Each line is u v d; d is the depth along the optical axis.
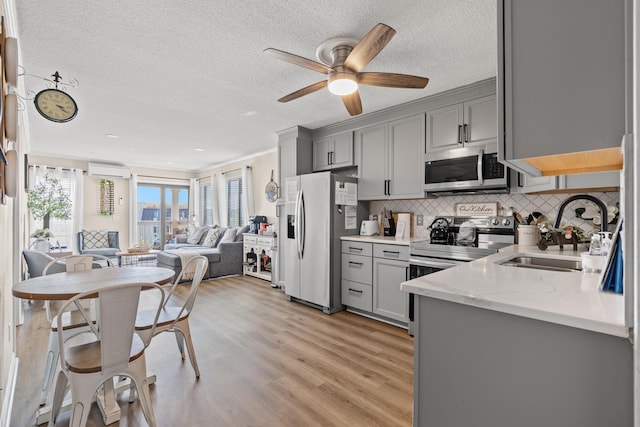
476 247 2.66
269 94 3.22
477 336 1.07
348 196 3.83
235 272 5.90
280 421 1.74
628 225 0.77
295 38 2.21
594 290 1.12
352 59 2.03
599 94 0.89
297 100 3.38
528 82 0.99
